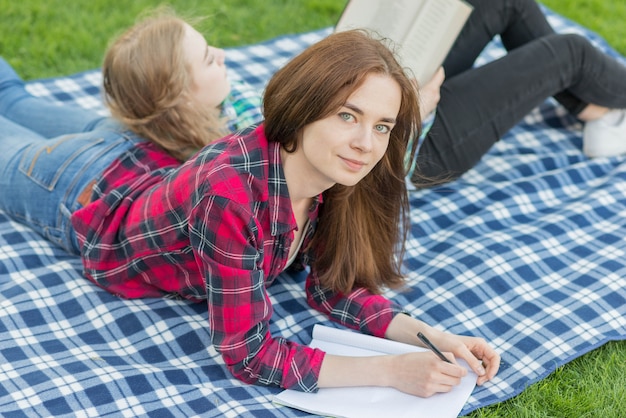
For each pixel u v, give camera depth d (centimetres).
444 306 252
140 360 226
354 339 229
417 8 281
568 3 484
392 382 211
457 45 320
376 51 191
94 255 238
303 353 214
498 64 305
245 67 384
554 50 308
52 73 391
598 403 221
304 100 190
